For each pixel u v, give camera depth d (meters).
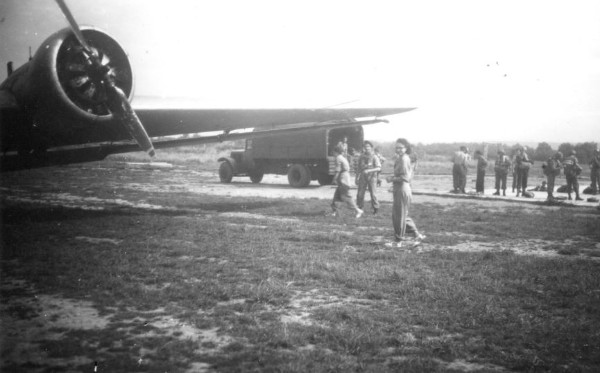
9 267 6.93
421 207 15.66
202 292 5.80
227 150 68.25
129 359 3.91
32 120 9.87
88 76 9.61
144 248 8.43
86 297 5.66
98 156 12.50
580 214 14.27
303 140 23.16
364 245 9.12
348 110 13.14
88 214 12.88
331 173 22.78
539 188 23.36
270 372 3.73
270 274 6.75
